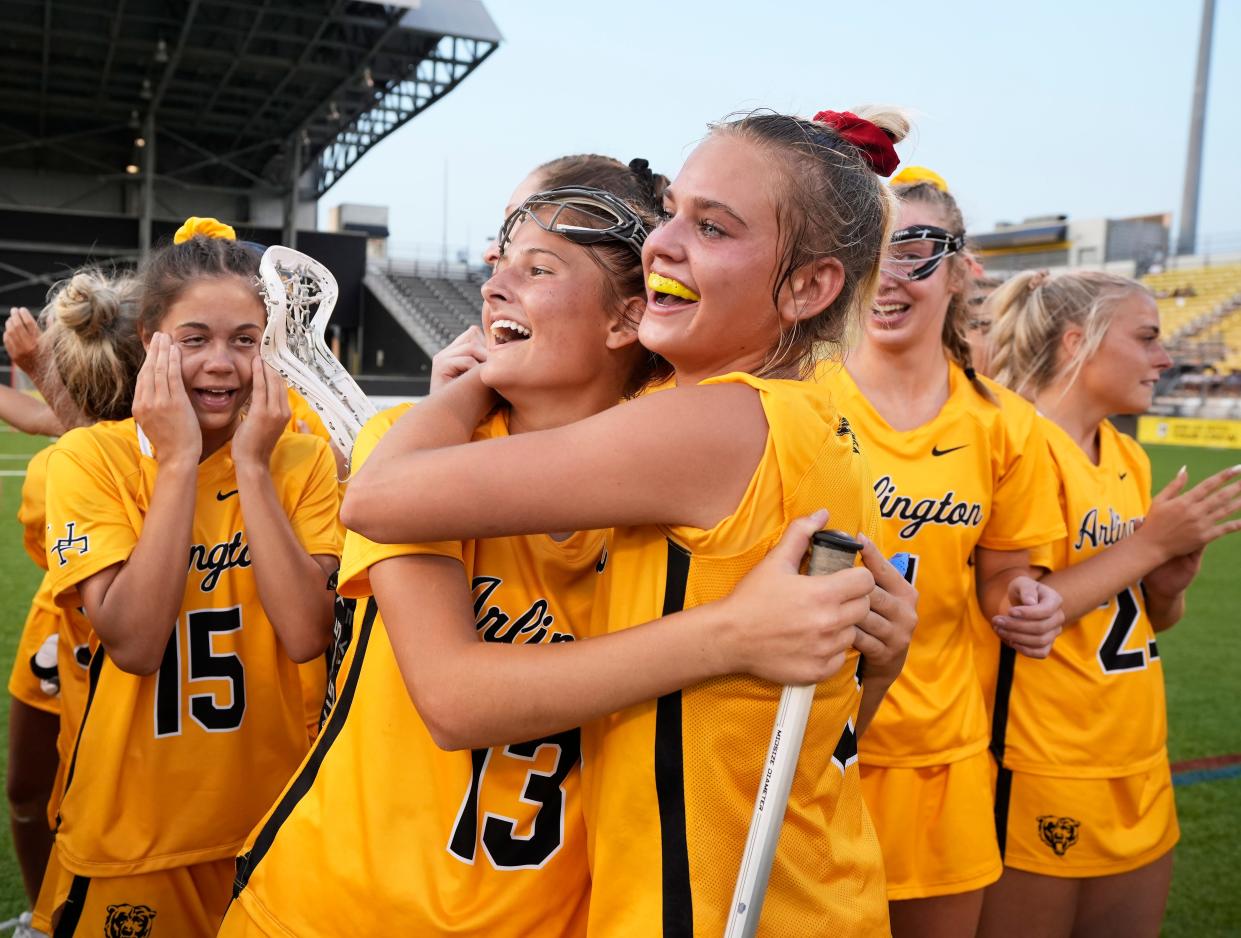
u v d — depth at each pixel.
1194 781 4.29
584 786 1.28
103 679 1.82
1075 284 2.60
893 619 1.32
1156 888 2.45
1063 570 2.34
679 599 1.17
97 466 1.87
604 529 1.31
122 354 2.18
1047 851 2.36
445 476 1.13
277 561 1.80
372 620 1.38
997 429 2.26
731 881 1.18
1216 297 30.45
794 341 1.24
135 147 27.06
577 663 1.12
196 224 2.20
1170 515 2.29
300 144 27.31
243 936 1.37
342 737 1.37
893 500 2.21
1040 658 2.14
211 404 1.88
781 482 1.16
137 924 1.81
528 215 1.29
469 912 1.26
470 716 1.14
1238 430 20.86
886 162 1.38
